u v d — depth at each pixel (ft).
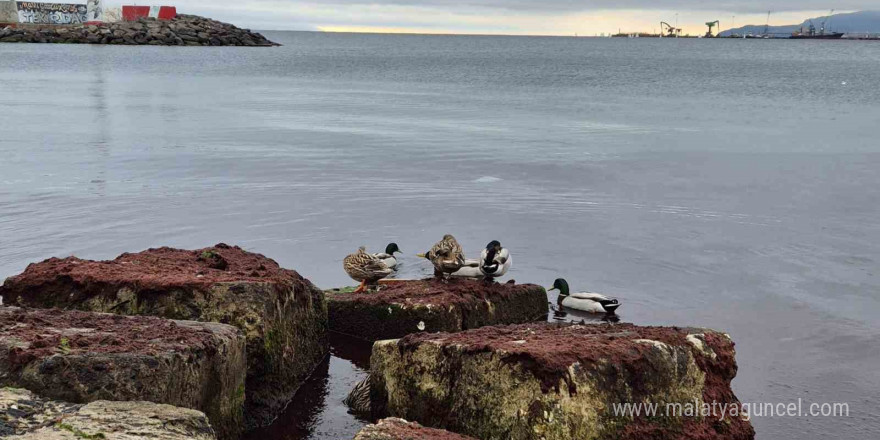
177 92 192.44
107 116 132.05
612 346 26.07
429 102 179.11
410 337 28.84
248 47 557.33
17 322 26.40
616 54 631.97
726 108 172.96
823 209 68.69
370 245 55.11
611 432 24.82
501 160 92.02
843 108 175.01
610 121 140.67
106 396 22.53
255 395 29.60
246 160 89.10
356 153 96.07
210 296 30.14
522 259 52.75
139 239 55.16
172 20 540.11
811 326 41.14
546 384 24.23
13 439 19.77
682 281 48.65
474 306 39.22
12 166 81.97
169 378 23.24
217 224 59.77
